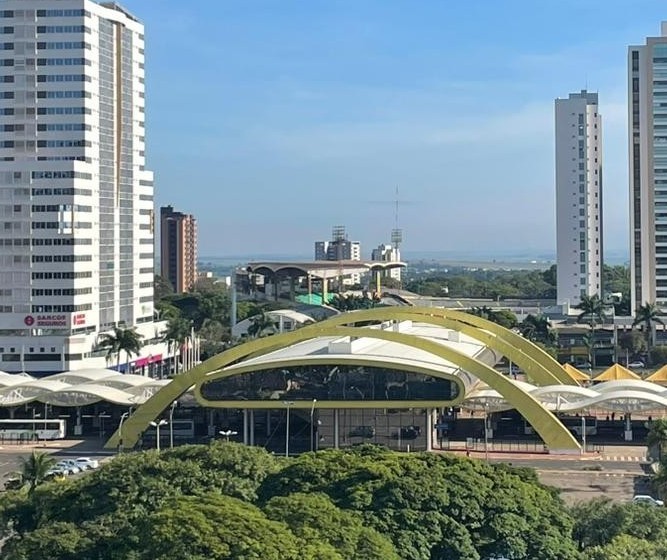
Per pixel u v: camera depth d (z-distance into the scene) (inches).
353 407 6466.5
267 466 3858.3
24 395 7391.7
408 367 6382.9
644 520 3508.9
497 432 7209.6
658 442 5625.0
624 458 6328.7
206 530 2819.9
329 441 6569.9
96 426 7642.7
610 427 7258.9
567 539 3336.6
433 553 3191.4
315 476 3595.0
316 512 3085.6
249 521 2896.2
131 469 3693.4
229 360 6614.2
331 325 7603.4
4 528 3730.3
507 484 3521.2
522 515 3363.7
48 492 3779.5
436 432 7081.7
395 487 3331.7
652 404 6653.5
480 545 3248.0
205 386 6584.6
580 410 6771.7
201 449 3905.0
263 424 7027.6
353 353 6569.9
